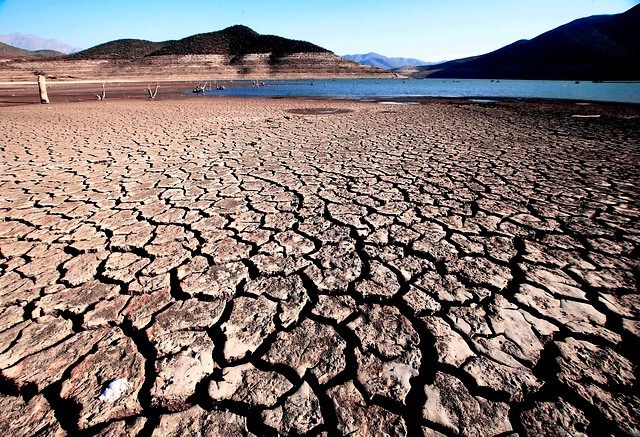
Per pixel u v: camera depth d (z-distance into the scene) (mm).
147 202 3318
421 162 4785
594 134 6926
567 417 1223
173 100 17703
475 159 4918
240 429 1189
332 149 5699
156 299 1896
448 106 13992
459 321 1715
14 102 15820
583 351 1515
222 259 2311
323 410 1259
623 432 1167
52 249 2420
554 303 1841
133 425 1203
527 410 1256
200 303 1867
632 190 3568
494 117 9969
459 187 3725
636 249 2396
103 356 1500
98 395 1312
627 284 2000
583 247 2436
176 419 1228
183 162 4844
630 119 9242
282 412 1248
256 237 2627
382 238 2605
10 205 3209
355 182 3928
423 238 2600
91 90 27250
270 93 25359
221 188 3730
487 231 2699
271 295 1938
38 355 1500
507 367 1439
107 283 2035
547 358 1487
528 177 4043
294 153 5418
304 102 16656
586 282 2023
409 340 1599
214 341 1601
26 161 4820
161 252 2398
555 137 6594
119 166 4617
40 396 1313
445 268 2195
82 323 1703
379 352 1527
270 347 1562
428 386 1356
